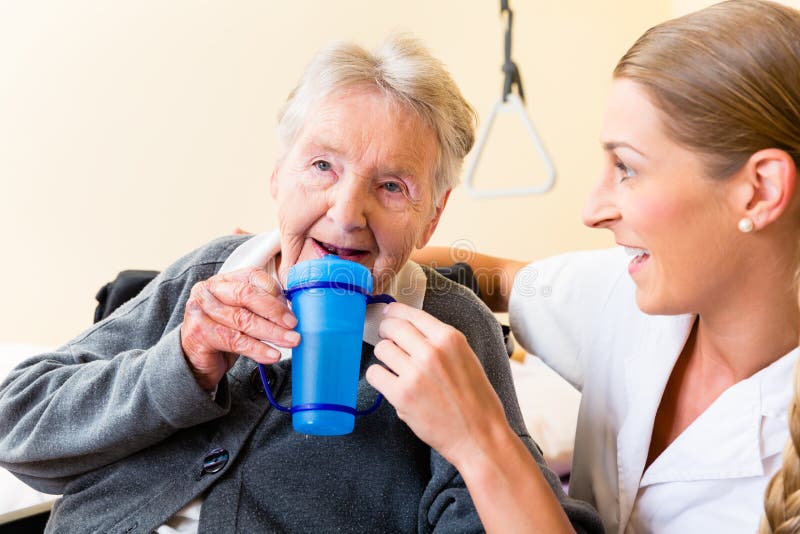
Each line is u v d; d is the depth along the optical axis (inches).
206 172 105.7
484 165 95.9
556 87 97.2
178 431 43.9
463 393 35.8
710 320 40.6
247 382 44.5
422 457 43.5
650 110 36.0
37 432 42.6
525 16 96.5
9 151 103.5
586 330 52.4
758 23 35.8
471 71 97.7
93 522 42.4
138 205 105.4
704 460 41.8
